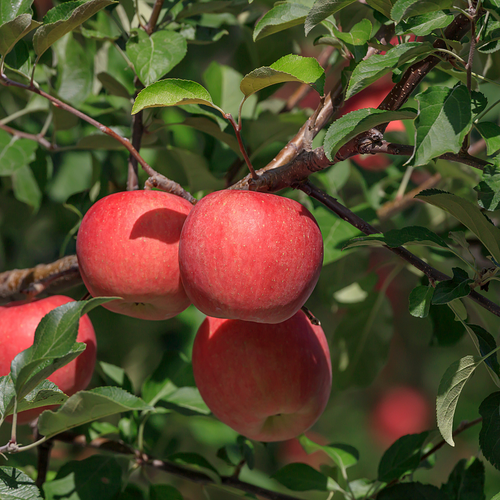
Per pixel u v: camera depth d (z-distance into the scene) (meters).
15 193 1.91
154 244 1.59
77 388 1.66
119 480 1.72
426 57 1.59
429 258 1.82
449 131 1.54
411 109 1.56
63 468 1.72
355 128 1.55
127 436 1.75
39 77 1.83
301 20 1.60
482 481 1.68
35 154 1.82
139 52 1.66
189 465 1.73
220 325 1.64
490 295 1.93
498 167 1.56
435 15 1.56
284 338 1.63
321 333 1.66
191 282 1.58
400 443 1.71
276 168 1.62
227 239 1.57
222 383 1.64
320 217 1.78
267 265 1.57
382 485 1.72
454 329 1.80
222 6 1.74
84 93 1.80
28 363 1.53
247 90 1.56
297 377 1.63
